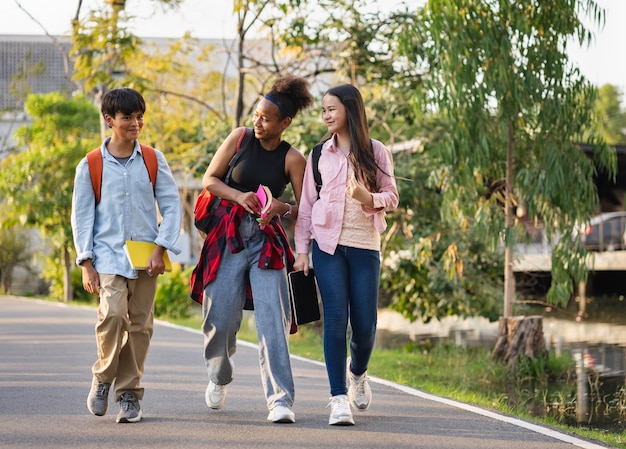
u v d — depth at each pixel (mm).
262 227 6793
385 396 8688
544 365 13617
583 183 13461
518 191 13805
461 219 14070
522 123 13617
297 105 6852
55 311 22703
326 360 6871
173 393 8406
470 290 17109
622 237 31062
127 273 6617
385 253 17875
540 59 13242
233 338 7070
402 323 24172
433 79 13320
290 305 6988
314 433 6523
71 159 34219
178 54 28703
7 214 37156
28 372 10109
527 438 6590
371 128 18656
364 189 6660
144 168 6793
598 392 11891
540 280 24438
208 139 19594
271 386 6879
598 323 24047
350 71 18547
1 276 44094
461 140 13281
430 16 13258
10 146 45156
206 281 6828
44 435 6430
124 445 6094
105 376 6770
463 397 9305
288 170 6984
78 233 6652
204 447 6039
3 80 47781
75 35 19188
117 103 6688
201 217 6930
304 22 18188
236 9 18219
